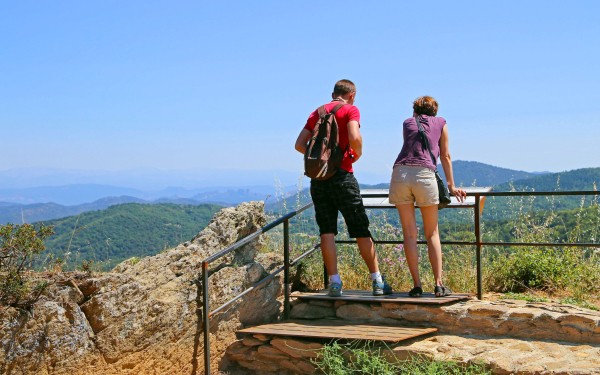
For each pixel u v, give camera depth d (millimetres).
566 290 8578
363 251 7449
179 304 6531
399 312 7152
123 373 5934
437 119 7344
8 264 5328
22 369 5141
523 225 9664
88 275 5918
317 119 7297
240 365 7152
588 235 9094
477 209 7574
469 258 9320
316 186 7375
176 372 6512
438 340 6652
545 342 6422
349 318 7488
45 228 5637
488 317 6730
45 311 5309
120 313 5891
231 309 7176
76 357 5520
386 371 6129
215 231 7234
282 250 8664
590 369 5605
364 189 8461
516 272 8883
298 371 6836
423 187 7090
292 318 7879
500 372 5879
